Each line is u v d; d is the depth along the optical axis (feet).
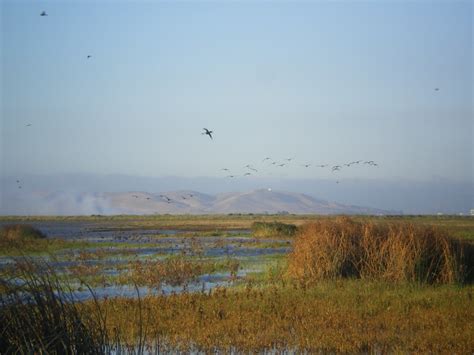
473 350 46.03
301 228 98.68
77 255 124.06
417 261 80.53
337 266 83.05
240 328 53.57
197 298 66.90
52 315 35.45
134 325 53.36
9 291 35.63
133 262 108.47
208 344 49.34
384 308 62.08
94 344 35.70
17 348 34.30
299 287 75.41
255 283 82.99
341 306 62.08
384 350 47.11
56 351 34.19
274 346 48.80
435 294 69.92
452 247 82.28
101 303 63.41
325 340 49.29
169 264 93.71
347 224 89.81
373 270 82.28
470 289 75.15
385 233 86.07
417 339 49.08
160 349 48.37
